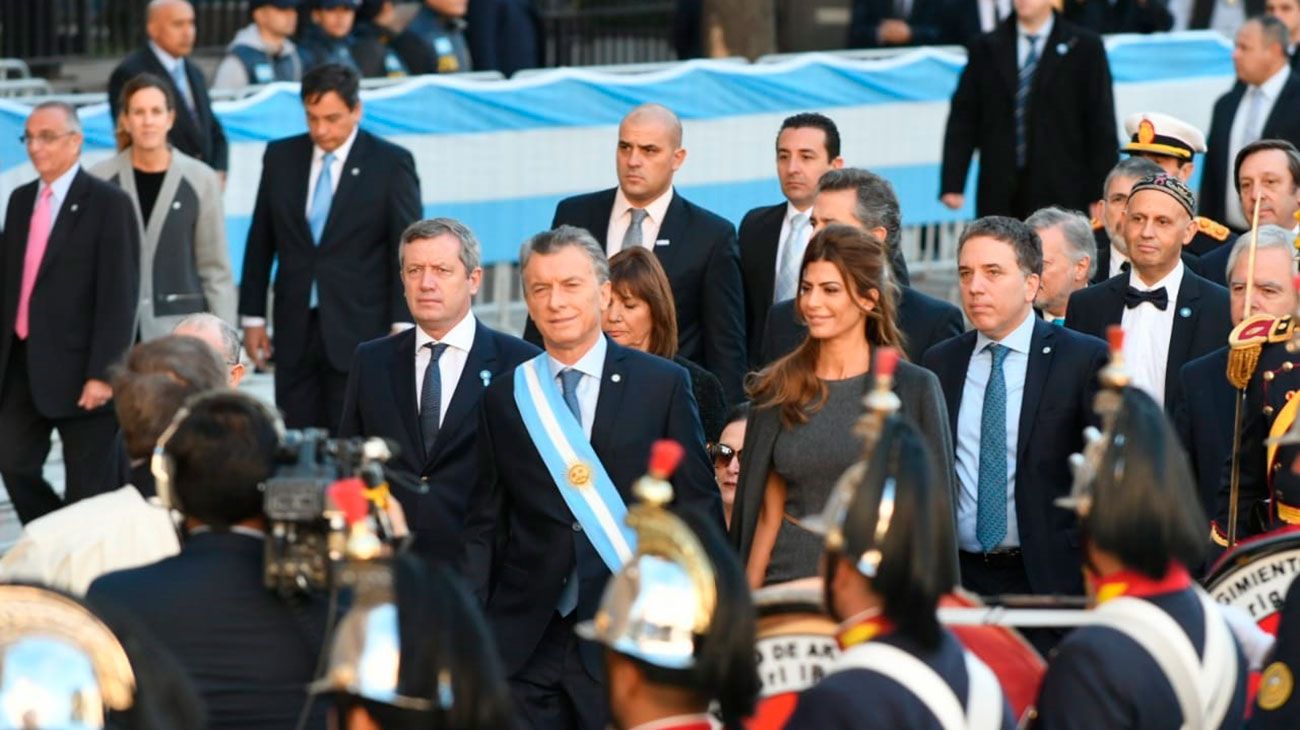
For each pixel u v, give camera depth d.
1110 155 47.28
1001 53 47.53
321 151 37.06
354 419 26.64
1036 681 15.79
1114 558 14.58
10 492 35.47
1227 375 24.97
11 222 34.81
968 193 57.12
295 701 15.68
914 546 13.62
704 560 13.41
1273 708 15.25
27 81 52.12
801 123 32.19
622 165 31.36
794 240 32.25
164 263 37.16
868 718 13.44
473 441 26.02
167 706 13.02
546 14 76.50
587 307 23.44
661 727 13.49
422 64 56.84
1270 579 18.47
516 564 23.61
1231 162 45.62
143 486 19.03
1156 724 14.26
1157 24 65.12
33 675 11.88
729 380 30.81
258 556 15.92
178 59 43.34
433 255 26.08
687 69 50.84
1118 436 14.60
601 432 23.44
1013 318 24.75
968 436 25.03
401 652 12.32
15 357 34.97
